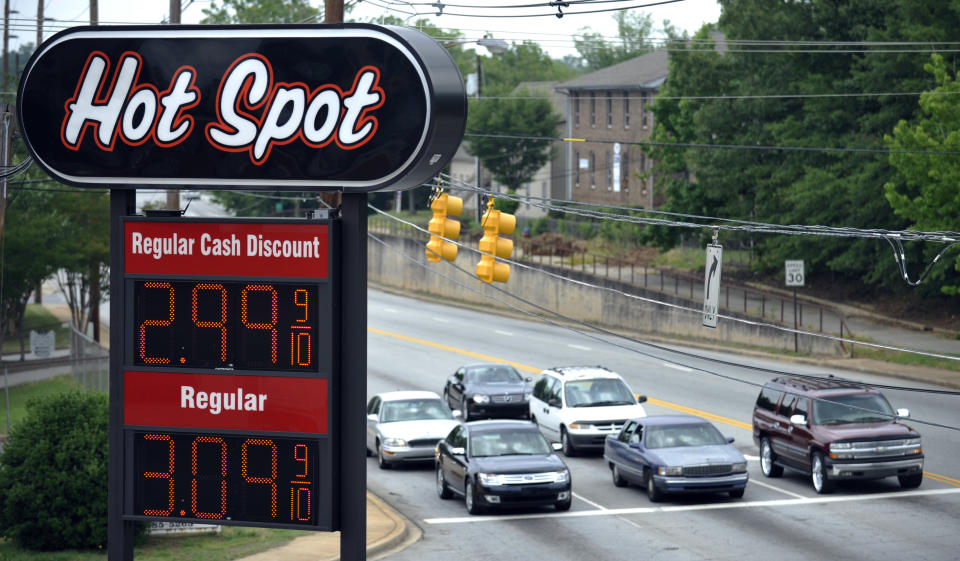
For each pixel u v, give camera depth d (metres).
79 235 162.00
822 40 158.50
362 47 40.88
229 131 42.12
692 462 82.25
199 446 42.06
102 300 174.88
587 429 102.75
